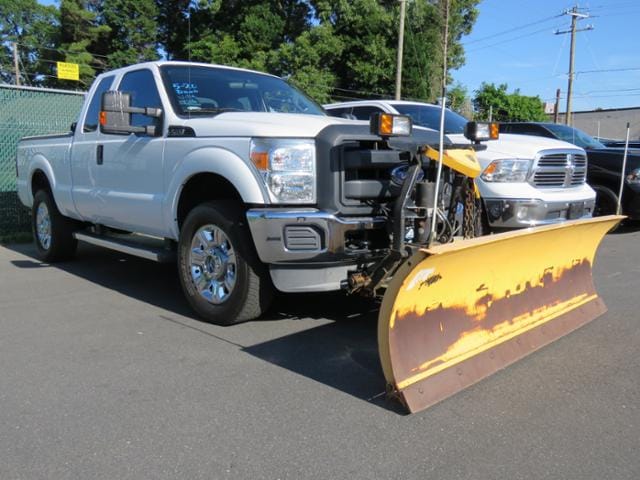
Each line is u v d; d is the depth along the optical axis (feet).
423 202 13.33
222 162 15.03
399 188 14.64
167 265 25.23
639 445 10.09
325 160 14.11
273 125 14.67
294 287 14.48
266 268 15.56
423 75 118.01
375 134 13.28
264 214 14.14
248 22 125.90
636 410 11.37
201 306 16.43
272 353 14.25
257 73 20.59
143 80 18.99
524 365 13.52
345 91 122.83
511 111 193.77
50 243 25.02
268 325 16.38
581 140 36.52
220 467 9.38
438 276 11.27
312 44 119.65
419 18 117.19
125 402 11.64
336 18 121.60
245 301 15.51
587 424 10.81
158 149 17.37
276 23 127.85
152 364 13.56
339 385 12.44
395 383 11.00
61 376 12.91
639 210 32.78
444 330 12.16
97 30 145.07
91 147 20.81
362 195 14.32
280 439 10.23
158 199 17.49
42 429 10.58
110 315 17.51
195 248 16.49
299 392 12.09
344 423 10.79
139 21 139.64
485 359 12.70
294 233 14.02
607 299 19.25
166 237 18.29
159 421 10.87
